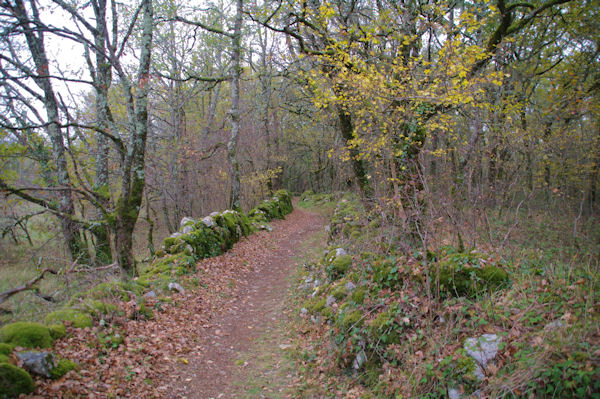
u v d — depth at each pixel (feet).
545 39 39.34
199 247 33.50
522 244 22.24
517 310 13.17
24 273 25.99
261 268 36.55
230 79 48.80
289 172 132.26
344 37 27.09
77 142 37.76
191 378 15.84
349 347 15.65
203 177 63.16
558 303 12.76
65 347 13.82
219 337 20.52
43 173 31.30
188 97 58.34
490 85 28.22
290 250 44.78
